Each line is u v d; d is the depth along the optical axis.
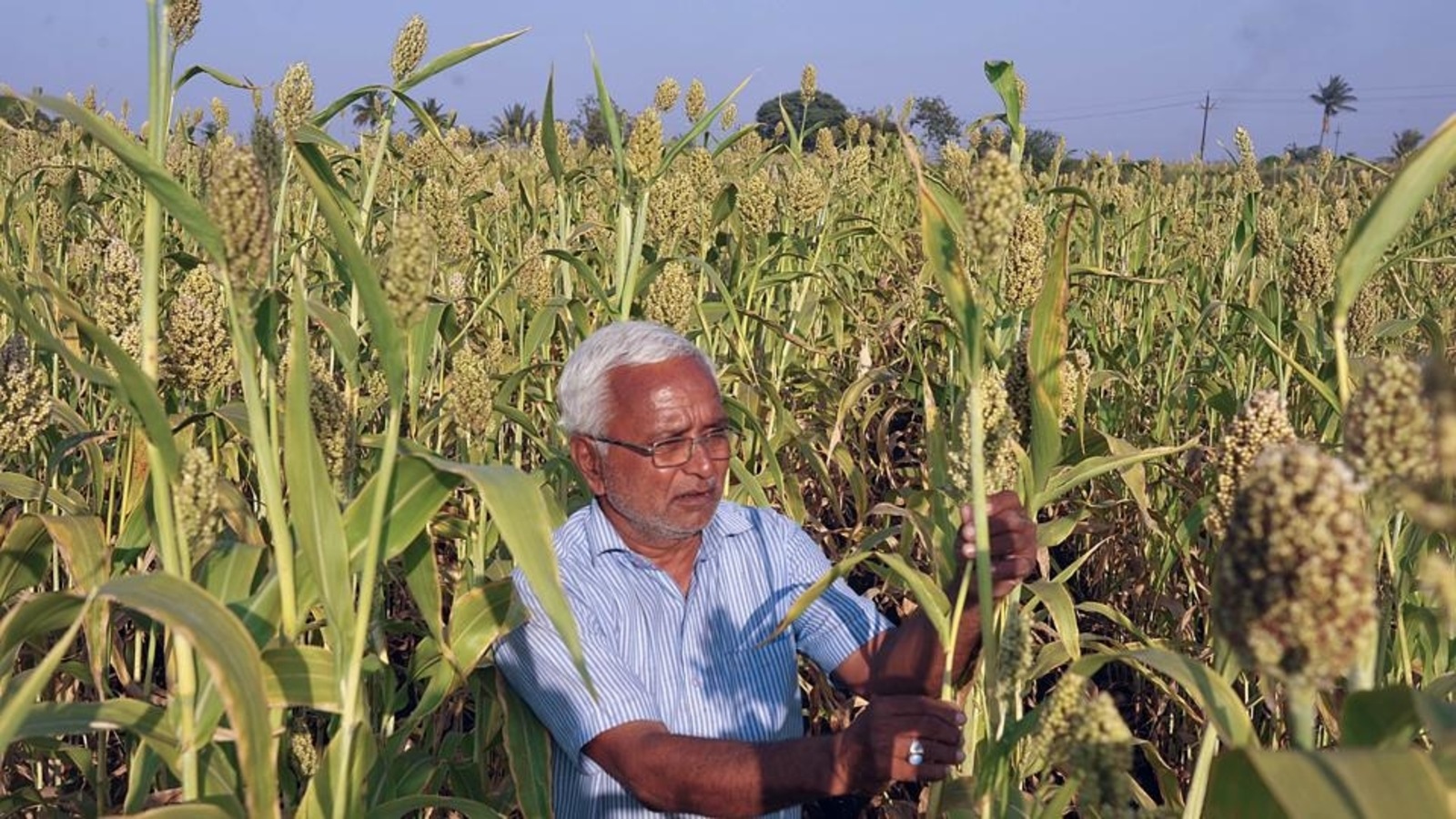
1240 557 1.30
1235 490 1.79
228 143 3.33
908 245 8.37
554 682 2.94
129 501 3.05
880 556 2.20
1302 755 1.18
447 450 5.49
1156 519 4.52
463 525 3.58
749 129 4.45
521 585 2.98
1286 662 1.31
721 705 3.17
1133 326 8.08
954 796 2.84
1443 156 1.79
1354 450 1.48
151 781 2.50
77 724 2.08
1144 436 6.48
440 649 2.82
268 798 1.84
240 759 1.75
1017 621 2.02
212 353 2.95
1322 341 4.29
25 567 2.83
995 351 3.37
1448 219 9.16
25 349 2.72
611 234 7.51
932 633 2.94
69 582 4.33
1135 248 8.61
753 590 3.24
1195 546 5.10
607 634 3.08
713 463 3.02
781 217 8.35
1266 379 6.05
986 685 2.06
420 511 2.22
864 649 3.23
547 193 8.22
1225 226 9.34
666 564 3.18
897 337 8.10
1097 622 5.97
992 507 2.60
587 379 3.03
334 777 2.15
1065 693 1.64
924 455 4.63
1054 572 6.53
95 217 5.92
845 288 7.89
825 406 6.88
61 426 4.35
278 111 4.01
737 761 2.70
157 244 2.12
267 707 1.83
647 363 2.97
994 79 3.14
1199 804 2.08
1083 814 2.30
